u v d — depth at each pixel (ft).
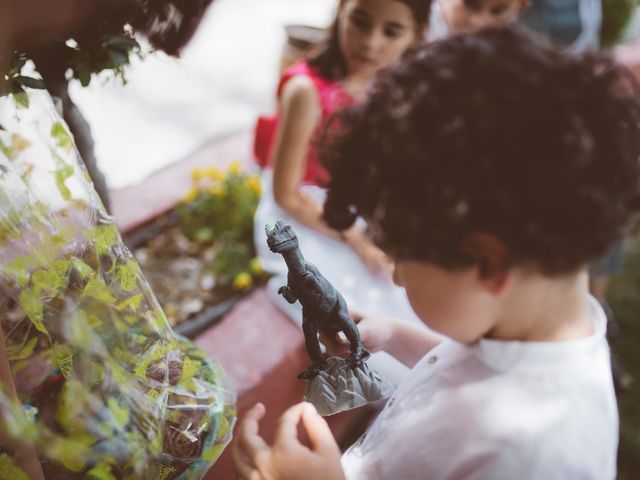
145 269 6.16
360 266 5.63
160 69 9.97
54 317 2.67
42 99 2.85
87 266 2.77
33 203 2.73
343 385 2.62
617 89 2.07
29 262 2.62
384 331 3.08
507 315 2.20
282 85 5.52
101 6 2.56
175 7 3.14
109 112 8.94
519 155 1.89
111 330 2.67
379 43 5.22
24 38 2.16
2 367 2.56
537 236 1.92
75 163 2.93
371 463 2.53
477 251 2.00
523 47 2.07
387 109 2.07
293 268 2.50
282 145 5.48
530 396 2.23
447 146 1.91
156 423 2.67
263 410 2.77
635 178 2.10
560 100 1.94
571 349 2.23
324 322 2.58
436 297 2.17
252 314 5.91
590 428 2.24
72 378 2.49
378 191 2.05
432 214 1.94
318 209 5.69
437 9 6.06
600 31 7.08
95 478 2.38
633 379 6.63
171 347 3.01
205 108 9.27
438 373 2.48
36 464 2.47
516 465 2.19
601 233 2.02
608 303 7.34
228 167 7.50
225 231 6.56
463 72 2.00
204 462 2.92
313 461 2.44
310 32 6.44
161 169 7.35
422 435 2.39
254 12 11.82
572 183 1.91
